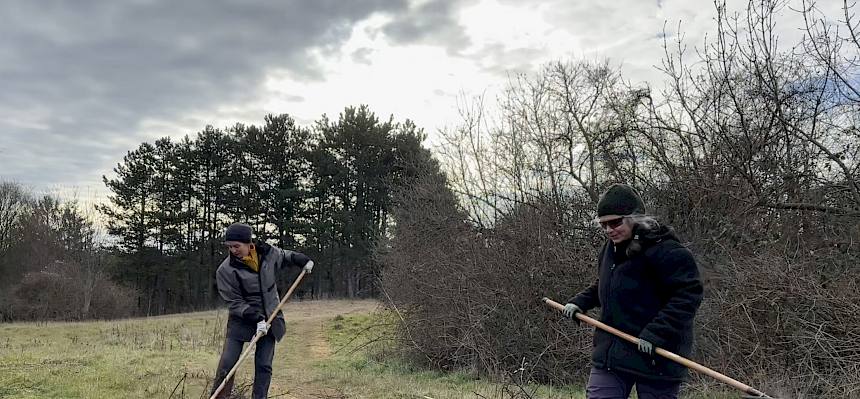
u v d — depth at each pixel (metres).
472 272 9.62
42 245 36.56
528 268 9.13
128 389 7.00
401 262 12.18
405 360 10.62
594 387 3.50
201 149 37.25
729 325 7.15
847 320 6.17
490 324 9.34
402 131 33.62
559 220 9.57
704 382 7.15
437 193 12.29
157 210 37.09
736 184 7.93
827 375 6.34
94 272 33.56
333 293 37.00
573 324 8.64
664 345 3.23
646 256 3.36
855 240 6.76
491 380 8.64
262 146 36.38
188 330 15.58
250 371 8.73
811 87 7.48
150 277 37.53
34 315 31.06
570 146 10.61
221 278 5.60
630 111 9.68
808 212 7.38
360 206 34.78
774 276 6.66
